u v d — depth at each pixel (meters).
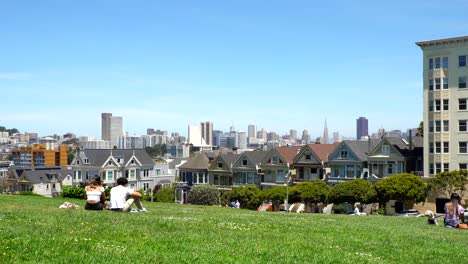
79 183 122.00
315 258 13.74
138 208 25.81
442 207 79.75
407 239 19.62
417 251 16.50
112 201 24.66
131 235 15.60
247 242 15.68
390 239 19.34
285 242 16.36
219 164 108.50
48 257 11.84
